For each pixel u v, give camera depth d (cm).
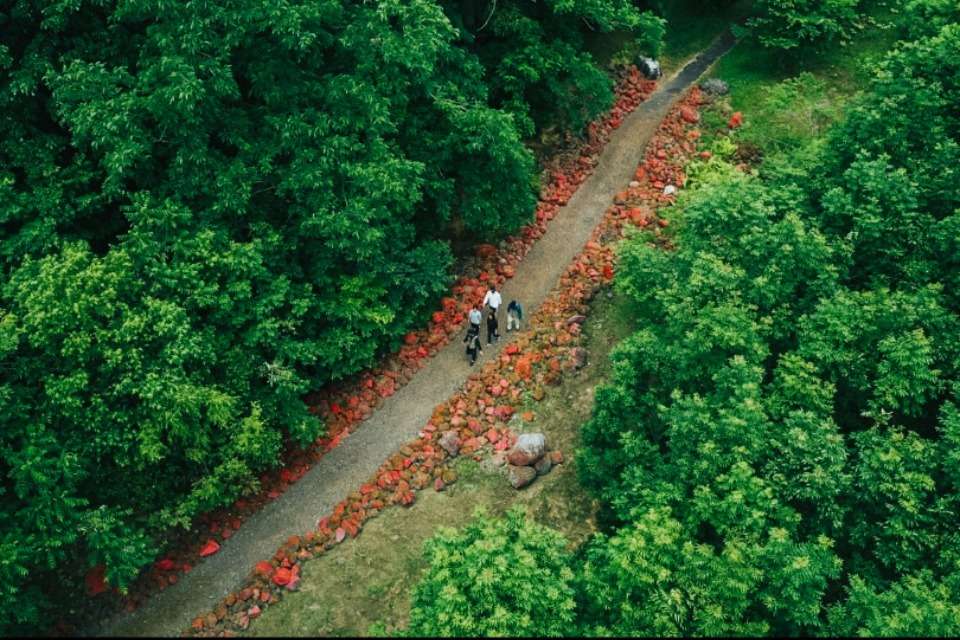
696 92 3300
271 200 2134
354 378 2323
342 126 2033
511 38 2747
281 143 2017
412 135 2350
